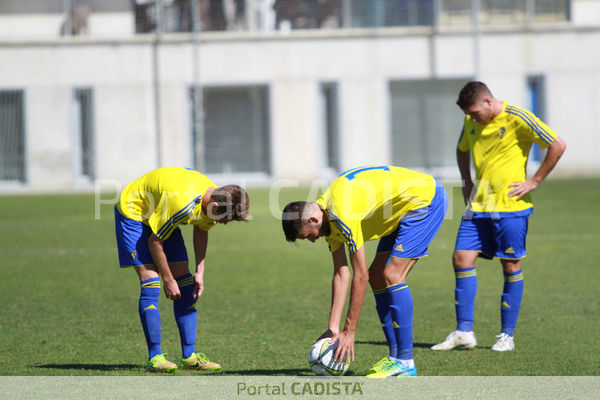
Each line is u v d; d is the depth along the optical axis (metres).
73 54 85.81
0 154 86.31
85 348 18.62
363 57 86.88
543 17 88.00
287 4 89.31
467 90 19.00
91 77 85.88
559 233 42.03
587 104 86.56
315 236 14.78
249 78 86.88
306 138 87.62
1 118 86.19
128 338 19.80
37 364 16.92
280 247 39.62
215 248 39.34
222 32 87.12
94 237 43.84
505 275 18.92
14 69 85.50
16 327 21.11
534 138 18.80
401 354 15.89
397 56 86.81
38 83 85.81
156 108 86.44
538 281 28.16
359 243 14.73
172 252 16.78
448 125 87.94
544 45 86.12
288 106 87.38
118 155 86.56
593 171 86.88
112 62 86.00
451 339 18.61
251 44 86.75
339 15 89.12
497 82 86.44
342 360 15.58
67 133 86.06
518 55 86.19
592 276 29.03
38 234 45.34
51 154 86.25
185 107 86.50
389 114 87.75
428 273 30.95
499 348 18.34
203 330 20.73
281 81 87.12
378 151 87.81
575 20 88.19
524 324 21.22
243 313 23.14
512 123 18.89
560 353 17.86
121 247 16.59
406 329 15.86
